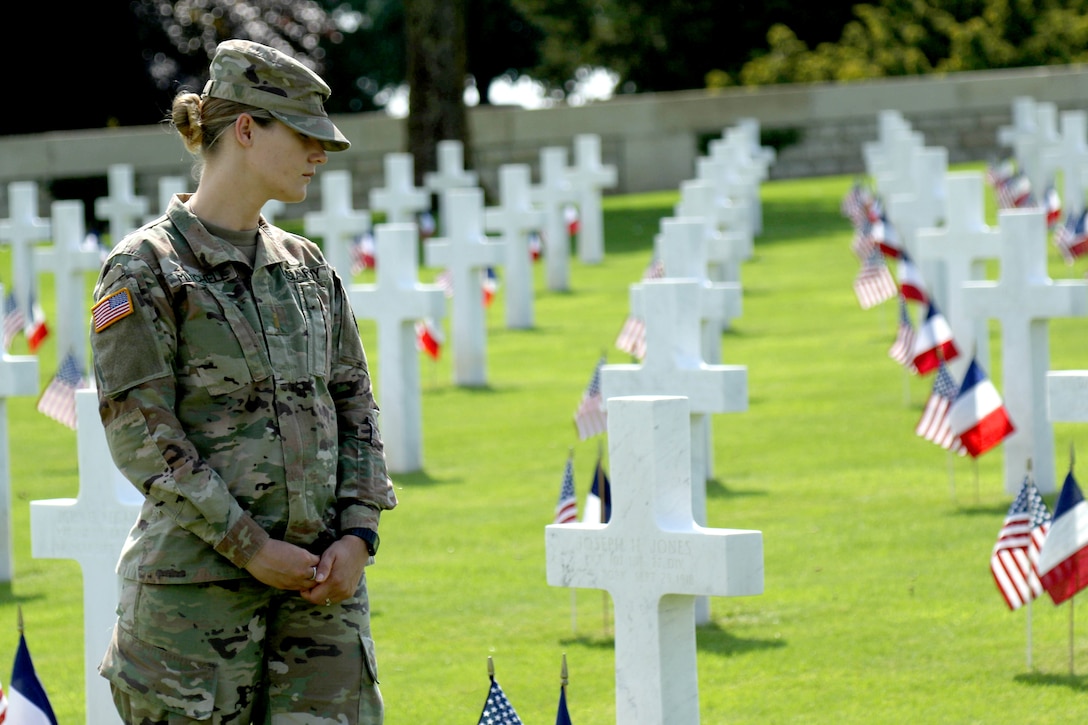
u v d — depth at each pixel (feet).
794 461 79.00
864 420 88.43
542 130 248.11
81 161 230.07
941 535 62.34
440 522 69.36
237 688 27.61
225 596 27.53
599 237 175.52
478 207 105.40
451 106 205.98
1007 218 66.69
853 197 187.93
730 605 54.49
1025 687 44.42
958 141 253.24
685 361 49.90
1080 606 52.37
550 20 367.04
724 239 102.53
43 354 132.57
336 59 421.59
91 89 306.96
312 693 27.89
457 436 90.33
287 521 27.73
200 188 28.60
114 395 27.14
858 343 115.14
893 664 47.14
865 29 325.62
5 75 296.10
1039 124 193.98
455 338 107.04
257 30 331.16
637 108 249.34
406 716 44.57
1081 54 285.02
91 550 40.57
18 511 76.54
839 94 252.42
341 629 28.25
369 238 161.89
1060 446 78.43
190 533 27.43
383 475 29.40
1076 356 101.86
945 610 52.39
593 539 34.65
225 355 27.45
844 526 64.80
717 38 349.41
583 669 48.34
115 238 175.52
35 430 100.53
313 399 28.32
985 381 65.26
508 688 46.78
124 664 27.68
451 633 52.85
